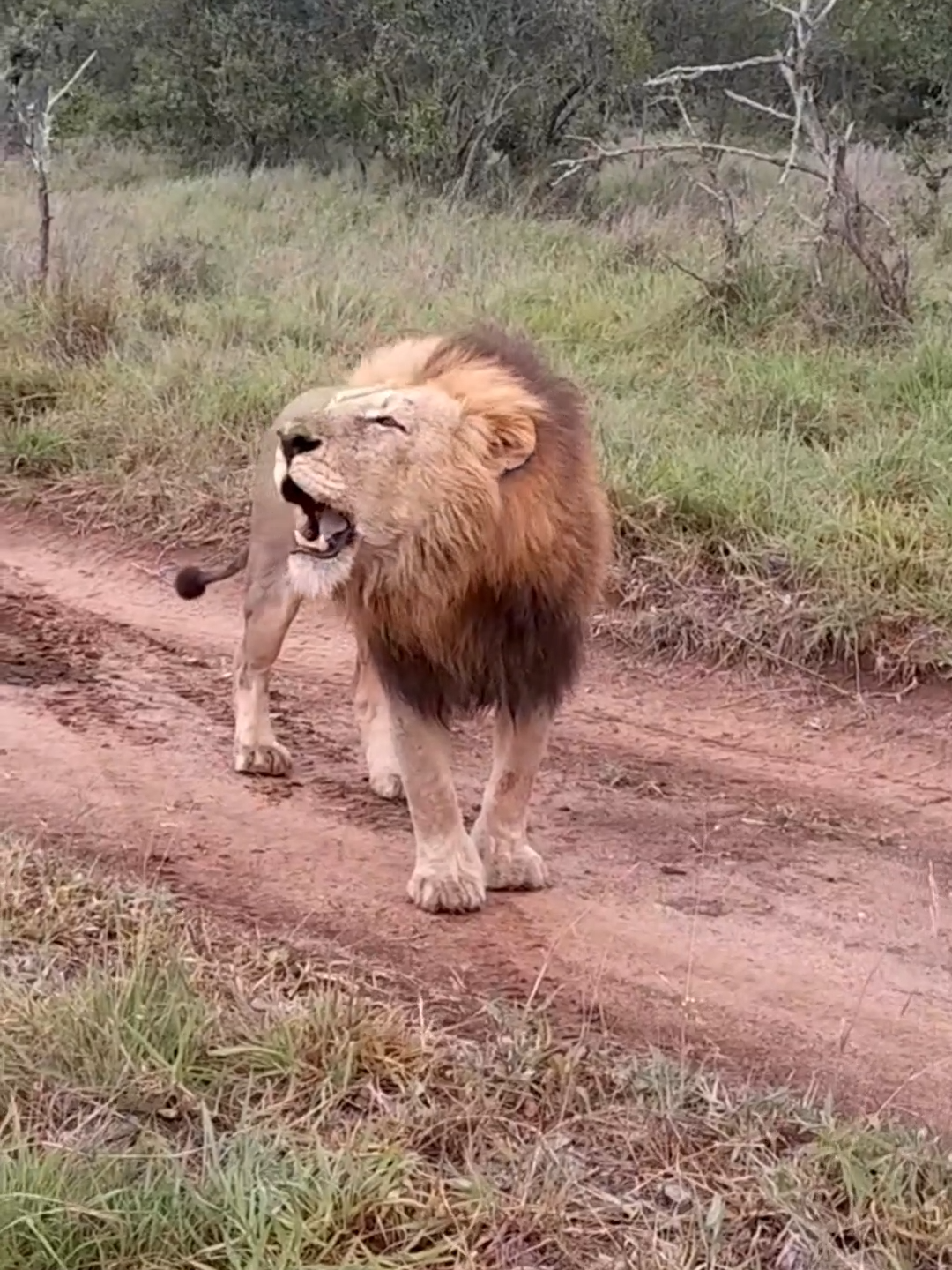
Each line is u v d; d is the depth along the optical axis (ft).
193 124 68.18
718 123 60.80
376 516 13.51
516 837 15.60
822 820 17.87
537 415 14.21
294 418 13.53
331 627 23.40
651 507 23.91
